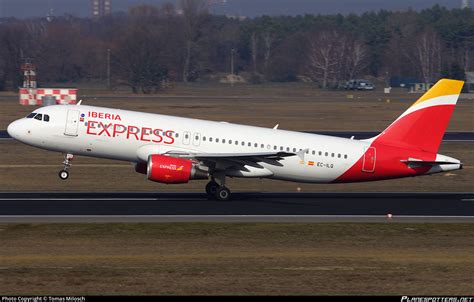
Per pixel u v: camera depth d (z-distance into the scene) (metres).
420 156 179.25
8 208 158.62
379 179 181.38
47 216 150.12
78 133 172.12
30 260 115.88
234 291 100.88
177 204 167.25
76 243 127.81
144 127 172.38
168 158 167.00
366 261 118.31
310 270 112.12
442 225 147.62
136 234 135.12
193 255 120.69
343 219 152.50
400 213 160.62
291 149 176.50
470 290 103.06
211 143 173.88
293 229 141.62
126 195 181.38
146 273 109.12
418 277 109.25
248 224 145.25
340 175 179.25
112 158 176.62
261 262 116.50
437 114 178.88
